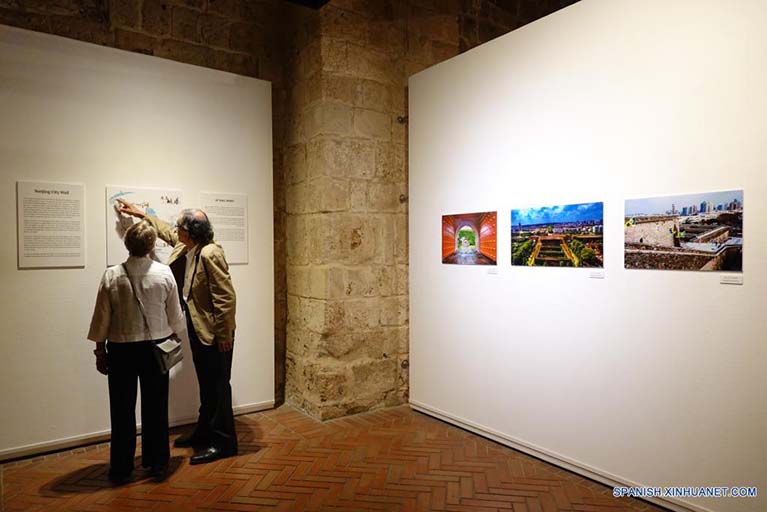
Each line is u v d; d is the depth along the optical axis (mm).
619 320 3006
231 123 4359
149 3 4223
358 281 4496
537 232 3469
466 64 4020
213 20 4523
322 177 4316
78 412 3703
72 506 2863
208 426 3643
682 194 2709
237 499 2951
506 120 3697
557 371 3361
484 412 3904
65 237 3619
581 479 3193
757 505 2467
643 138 2875
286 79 4863
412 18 4812
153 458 3193
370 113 4555
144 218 3865
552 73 3369
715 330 2600
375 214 4602
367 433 4012
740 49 2494
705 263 2627
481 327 3926
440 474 3271
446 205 4227
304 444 3779
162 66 4016
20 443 3494
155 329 3127
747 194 2471
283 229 4914
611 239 3035
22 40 3467
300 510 2828
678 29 2723
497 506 2867
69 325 3654
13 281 3457
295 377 4719
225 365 3463
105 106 3775
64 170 3615
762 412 2447
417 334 4570
